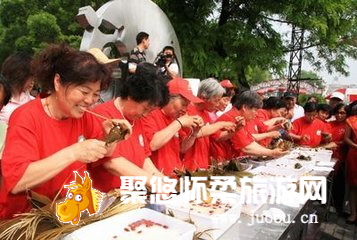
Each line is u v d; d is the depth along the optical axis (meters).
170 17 8.58
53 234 1.39
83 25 4.60
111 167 1.90
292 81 13.56
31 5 15.69
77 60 1.46
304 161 3.92
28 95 2.82
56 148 1.61
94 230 1.40
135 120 2.15
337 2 9.26
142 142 2.28
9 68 2.68
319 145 5.52
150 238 1.40
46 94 1.65
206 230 1.60
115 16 4.96
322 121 5.75
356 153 5.13
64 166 1.43
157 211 1.69
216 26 8.85
